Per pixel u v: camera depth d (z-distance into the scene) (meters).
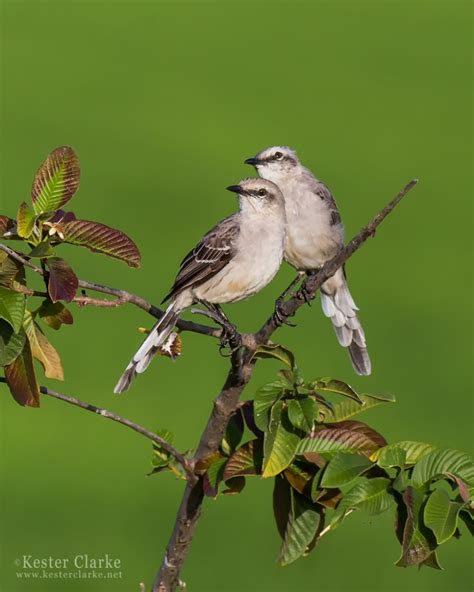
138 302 7.56
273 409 6.89
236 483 7.21
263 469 6.79
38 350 7.28
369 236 7.09
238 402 7.30
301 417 6.79
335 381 6.98
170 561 7.56
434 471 6.65
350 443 6.96
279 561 7.01
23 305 6.69
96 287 7.40
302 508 7.06
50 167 7.15
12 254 6.96
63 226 6.99
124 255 7.09
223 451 7.40
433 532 6.39
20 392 6.99
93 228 7.02
